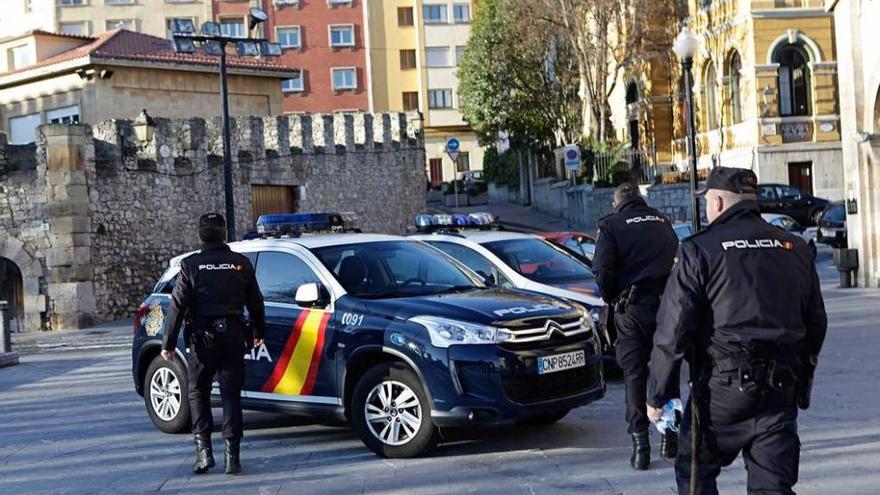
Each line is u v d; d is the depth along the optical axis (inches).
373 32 3026.6
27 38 1631.4
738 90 1523.1
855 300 756.0
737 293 191.9
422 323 322.7
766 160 1446.9
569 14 1653.5
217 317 326.3
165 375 401.4
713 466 201.2
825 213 1143.6
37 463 364.5
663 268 304.8
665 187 1505.9
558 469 309.6
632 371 305.1
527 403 315.6
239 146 1259.8
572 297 468.1
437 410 315.6
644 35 1695.4
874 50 797.2
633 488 284.0
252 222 1275.8
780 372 189.0
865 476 284.5
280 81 1697.8
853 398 395.9
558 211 1895.9
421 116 1649.9
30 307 1042.1
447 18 3065.9
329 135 1437.0
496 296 347.9
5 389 597.9
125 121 1103.0
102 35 1715.1
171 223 1148.5
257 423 416.8
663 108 1713.8
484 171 2551.7
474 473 309.1
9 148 1066.7
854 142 835.4
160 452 368.8
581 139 1812.3
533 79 1862.7
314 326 349.1
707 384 194.9
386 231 1553.9
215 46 959.0
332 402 345.1
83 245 1033.5
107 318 1061.8
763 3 1446.9
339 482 308.5
